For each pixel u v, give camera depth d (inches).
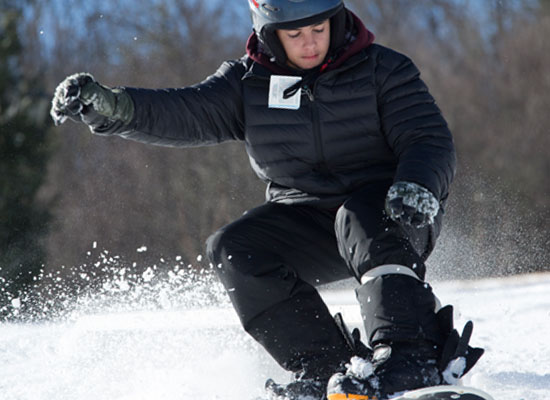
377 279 308.3
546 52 2288.4
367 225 322.0
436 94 2374.5
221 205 1909.4
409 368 289.1
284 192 380.5
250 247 346.3
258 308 336.2
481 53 2388.0
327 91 354.6
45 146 1582.2
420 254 338.0
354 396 282.4
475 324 596.1
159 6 2340.1
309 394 315.9
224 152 1931.6
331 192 366.9
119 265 1838.1
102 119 335.9
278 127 363.9
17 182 1524.4
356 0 2608.3
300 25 337.7
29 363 456.1
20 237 1507.1
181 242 1909.4
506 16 2427.4
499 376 407.8
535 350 482.0
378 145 360.5
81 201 1887.3
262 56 365.4
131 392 383.9
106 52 2309.3
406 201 300.2
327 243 368.2
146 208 1919.3
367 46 360.5
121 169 1941.4
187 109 362.3
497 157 2162.9
